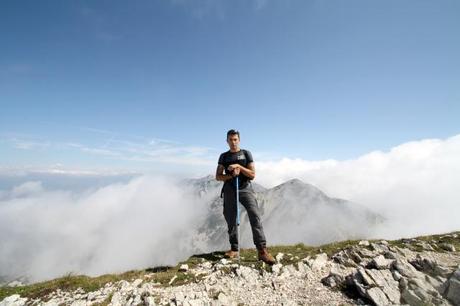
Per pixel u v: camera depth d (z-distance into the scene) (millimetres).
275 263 2814
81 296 2598
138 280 2703
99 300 2383
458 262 2705
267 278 2555
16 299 2760
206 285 2424
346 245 3473
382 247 3189
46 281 3273
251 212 2922
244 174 2906
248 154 3008
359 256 2916
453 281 1952
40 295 2781
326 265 2818
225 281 2512
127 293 2436
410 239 3764
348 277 2346
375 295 2010
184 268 2912
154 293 2346
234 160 2969
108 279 2938
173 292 2344
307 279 2512
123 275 3035
